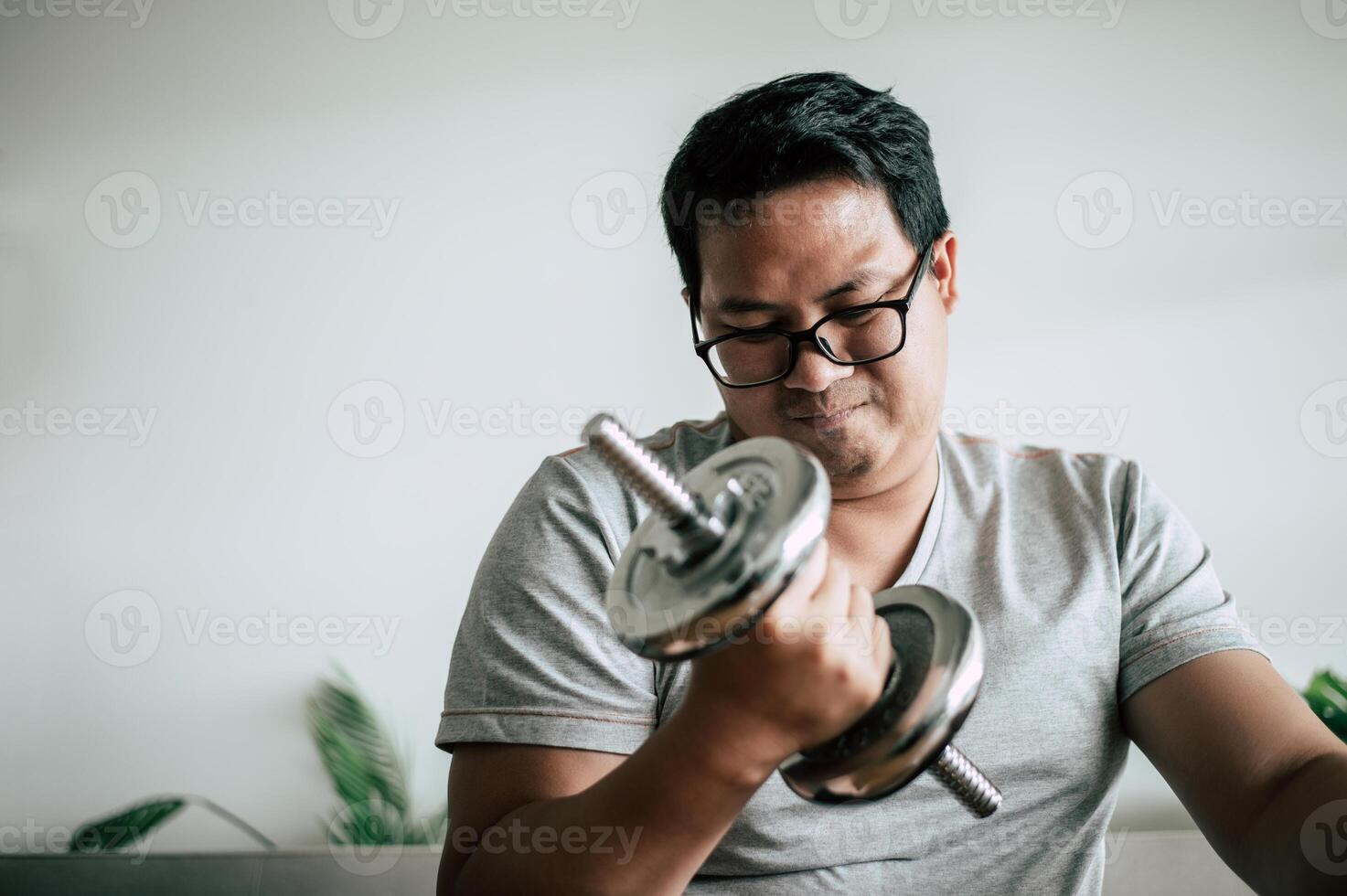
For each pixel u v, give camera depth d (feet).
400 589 8.80
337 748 8.52
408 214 8.93
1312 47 8.45
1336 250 8.38
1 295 9.08
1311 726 2.31
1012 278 8.46
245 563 8.86
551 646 2.43
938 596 1.71
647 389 8.75
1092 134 8.50
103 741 8.80
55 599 8.89
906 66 8.63
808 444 2.44
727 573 1.44
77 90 9.17
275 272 8.98
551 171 8.87
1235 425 8.32
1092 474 2.83
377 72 9.01
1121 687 2.66
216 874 7.43
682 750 1.67
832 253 2.27
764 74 8.80
